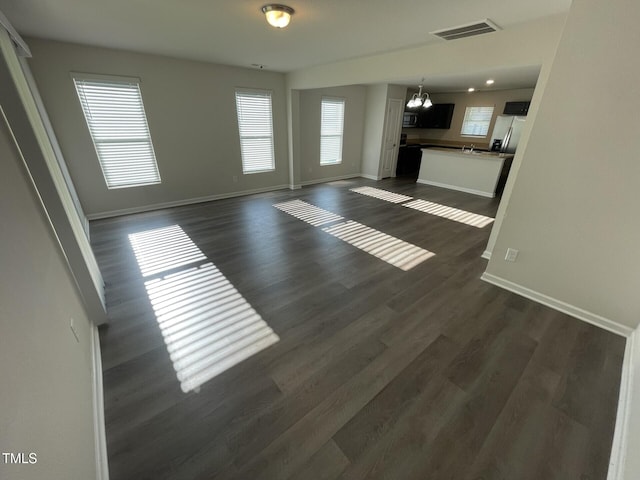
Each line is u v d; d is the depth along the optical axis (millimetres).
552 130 2035
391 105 7090
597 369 1764
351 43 3369
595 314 2143
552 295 2336
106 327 2074
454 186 6562
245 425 1432
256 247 3443
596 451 1331
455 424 1445
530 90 6852
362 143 7727
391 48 3559
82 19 2672
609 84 1761
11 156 1225
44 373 916
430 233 3951
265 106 5586
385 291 2568
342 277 2797
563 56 1878
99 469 1189
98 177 4188
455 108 8320
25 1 2260
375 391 1617
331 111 6734
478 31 2805
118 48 3770
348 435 1392
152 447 1328
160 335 2012
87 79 3732
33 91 2979
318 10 2424
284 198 5699
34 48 3328
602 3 1682
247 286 2627
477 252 3363
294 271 2900
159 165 4680
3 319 734
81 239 2254
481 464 1278
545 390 1626
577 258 2141
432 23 2654
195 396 1577
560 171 2072
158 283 2650
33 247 1166
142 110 4277
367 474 1240
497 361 1822
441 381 1683
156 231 3891
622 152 1812
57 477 819
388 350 1908
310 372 1738
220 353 1869
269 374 1721
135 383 1646
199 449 1324
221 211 4809
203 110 4859
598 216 1988
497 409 1520
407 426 1434
